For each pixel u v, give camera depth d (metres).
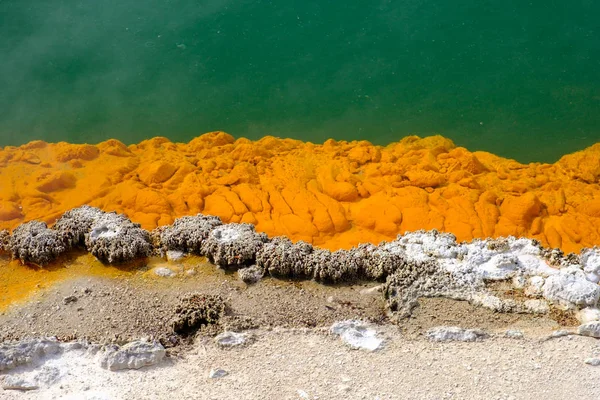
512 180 15.55
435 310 10.03
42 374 8.80
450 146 16.53
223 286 10.60
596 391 8.55
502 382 8.72
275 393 8.56
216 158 16.02
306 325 9.84
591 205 14.71
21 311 10.16
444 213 14.45
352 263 10.66
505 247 11.05
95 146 16.41
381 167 15.66
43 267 11.03
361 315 10.05
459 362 9.09
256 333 9.66
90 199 14.80
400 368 8.99
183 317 9.80
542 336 9.52
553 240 14.07
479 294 10.27
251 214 14.36
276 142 16.58
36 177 15.30
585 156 16.12
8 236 11.55
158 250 11.35
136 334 9.70
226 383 8.74
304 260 10.73
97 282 10.71
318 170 15.60
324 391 8.59
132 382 8.77
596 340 9.42
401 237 11.54
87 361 9.11
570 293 10.05
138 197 14.71
